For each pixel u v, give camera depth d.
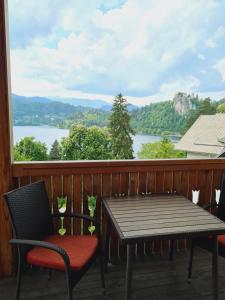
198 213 1.73
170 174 2.43
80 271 1.49
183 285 1.98
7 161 1.95
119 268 2.22
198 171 2.51
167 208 1.84
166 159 2.37
